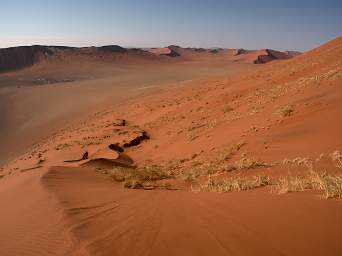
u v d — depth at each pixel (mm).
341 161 11250
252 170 12773
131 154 31969
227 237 5266
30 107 94125
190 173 15242
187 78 139375
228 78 61656
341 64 30656
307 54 54375
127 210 8078
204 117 37375
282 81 38000
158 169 18797
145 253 5277
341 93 20625
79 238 6270
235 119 28266
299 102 22422
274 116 21906
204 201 7965
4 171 35062
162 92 76188
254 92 39062
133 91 95562
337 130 15445
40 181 12484
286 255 4367
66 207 8586
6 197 11531
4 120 84688
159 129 40656
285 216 5492
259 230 5238
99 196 10141
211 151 21125
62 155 34281
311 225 4926
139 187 12953
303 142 15664
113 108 72812
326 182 6828
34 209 9055
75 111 82125
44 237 6777
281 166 12305
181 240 5527
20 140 69750
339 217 4949
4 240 7297
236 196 7887
